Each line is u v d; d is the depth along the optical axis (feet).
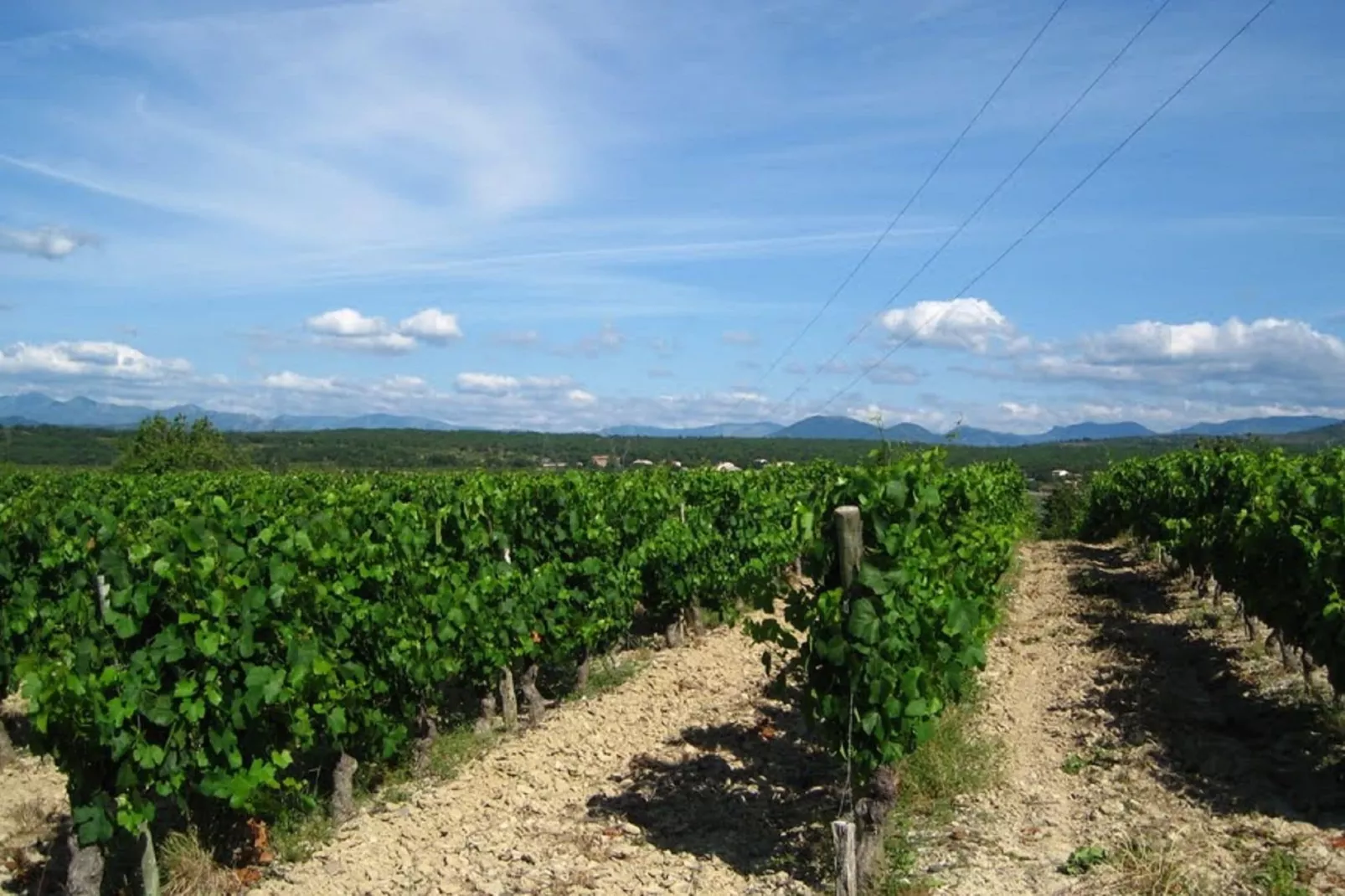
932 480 23.50
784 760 28.66
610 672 40.22
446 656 29.99
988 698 34.53
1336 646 26.81
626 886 20.65
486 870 21.71
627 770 28.48
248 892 21.26
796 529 22.25
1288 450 71.46
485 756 30.53
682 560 44.86
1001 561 41.78
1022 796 25.02
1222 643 42.24
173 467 125.08
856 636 20.12
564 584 36.60
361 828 24.77
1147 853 20.51
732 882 20.72
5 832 25.67
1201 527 48.37
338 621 27.09
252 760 22.90
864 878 19.94
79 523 34.24
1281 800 23.72
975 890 19.54
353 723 25.44
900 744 20.30
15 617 31.94
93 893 20.57
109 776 20.72
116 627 20.76
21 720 35.78
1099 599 60.39
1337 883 19.06
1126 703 33.73
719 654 43.52
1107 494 99.25
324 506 33.32
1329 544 27.63
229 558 22.95
